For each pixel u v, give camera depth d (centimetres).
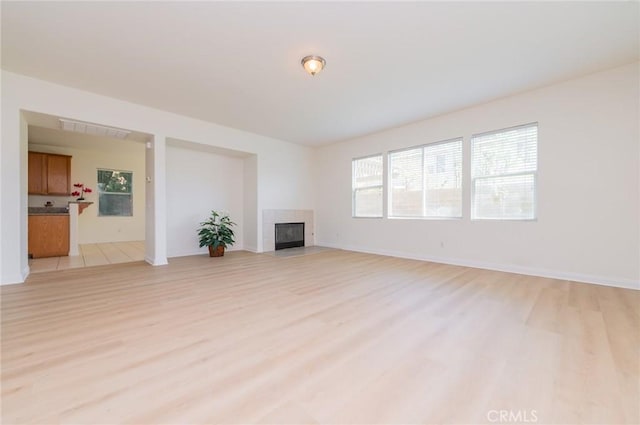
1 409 117
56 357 159
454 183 448
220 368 150
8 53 275
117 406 120
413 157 501
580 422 111
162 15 221
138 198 788
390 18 225
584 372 145
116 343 177
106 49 269
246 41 257
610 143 313
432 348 172
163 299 265
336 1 207
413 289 301
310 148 684
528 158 372
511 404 121
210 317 221
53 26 234
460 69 308
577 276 335
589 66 305
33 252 489
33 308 238
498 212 400
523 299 266
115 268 409
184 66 301
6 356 160
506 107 386
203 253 559
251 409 118
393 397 126
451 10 216
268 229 595
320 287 310
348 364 154
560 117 344
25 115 337
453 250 446
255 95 374
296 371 147
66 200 666
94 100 369
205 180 566
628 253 304
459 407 120
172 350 169
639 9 214
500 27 237
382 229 549
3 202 309
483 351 168
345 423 111
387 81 335
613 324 206
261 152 580
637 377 140
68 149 676
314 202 693
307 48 268
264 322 212
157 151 430
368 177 579
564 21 229
